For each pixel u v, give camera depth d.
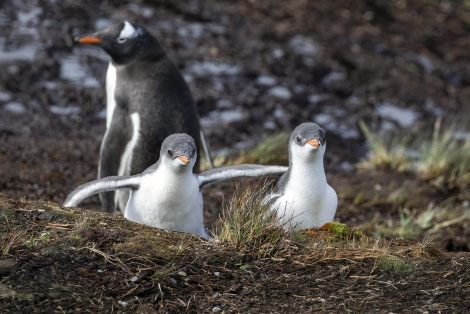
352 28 23.02
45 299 6.77
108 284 7.09
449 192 15.30
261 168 9.91
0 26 20.25
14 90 17.91
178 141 8.93
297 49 21.20
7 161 14.60
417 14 24.50
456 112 19.50
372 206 14.34
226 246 7.89
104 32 12.39
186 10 22.34
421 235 13.00
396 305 7.22
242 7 23.14
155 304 6.94
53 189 13.30
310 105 18.91
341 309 7.09
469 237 13.12
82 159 15.30
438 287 7.57
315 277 7.59
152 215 9.21
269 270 7.62
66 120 17.11
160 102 12.24
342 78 20.25
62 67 19.02
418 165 16.31
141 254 7.52
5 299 6.71
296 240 8.30
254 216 8.28
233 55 20.44
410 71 21.16
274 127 17.70
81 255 7.38
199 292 7.18
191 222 9.38
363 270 7.77
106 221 8.14
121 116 12.30
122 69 12.47
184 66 19.64
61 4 21.61
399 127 18.47
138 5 22.19
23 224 7.86
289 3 24.00
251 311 6.96
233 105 18.38
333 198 9.67
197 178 9.48
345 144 17.61
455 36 23.52
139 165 12.30
